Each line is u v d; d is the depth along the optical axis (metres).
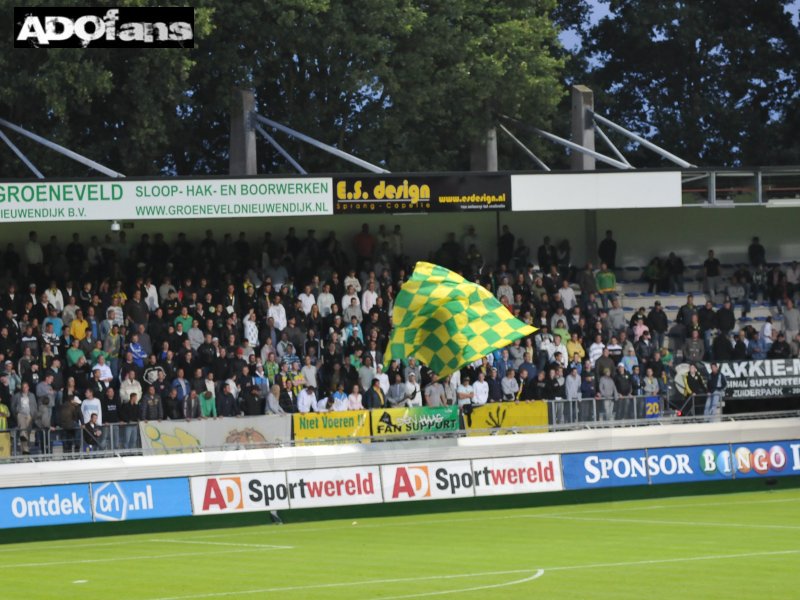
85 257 87.00
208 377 72.50
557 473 66.25
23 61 100.06
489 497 66.19
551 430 71.38
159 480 59.03
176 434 65.06
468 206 85.94
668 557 45.16
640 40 145.50
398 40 111.81
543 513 62.69
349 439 66.44
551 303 87.44
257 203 82.38
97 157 106.62
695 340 86.75
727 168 90.00
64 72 97.00
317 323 82.31
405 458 63.56
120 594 39.41
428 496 63.62
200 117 113.94
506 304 87.75
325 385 77.56
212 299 80.94
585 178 87.88
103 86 97.50
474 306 66.19
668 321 95.06
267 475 61.00
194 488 59.59
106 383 72.56
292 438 67.56
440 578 41.00
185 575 43.34
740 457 70.25
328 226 95.88
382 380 77.44
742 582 38.88
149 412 70.75
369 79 109.12
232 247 88.56
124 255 87.19
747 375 79.69
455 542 51.44
